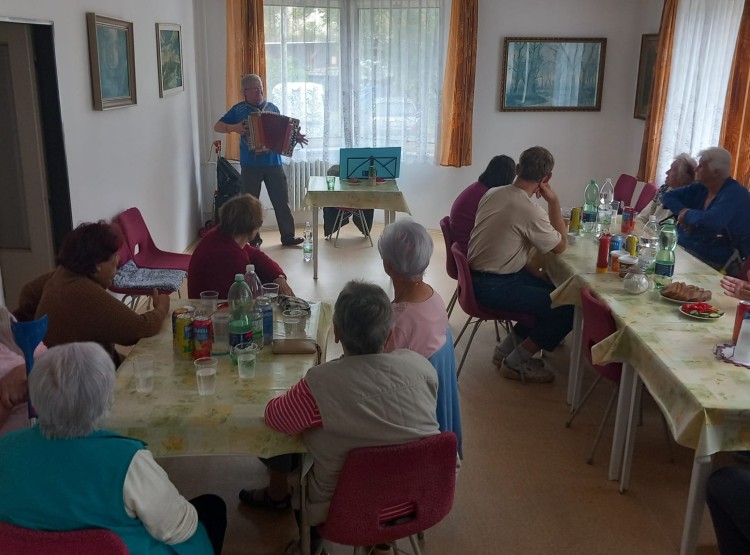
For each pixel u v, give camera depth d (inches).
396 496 71.1
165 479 61.4
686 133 221.5
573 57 260.4
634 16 257.9
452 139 260.2
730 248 155.8
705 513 105.2
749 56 182.7
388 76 262.1
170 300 107.8
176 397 79.0
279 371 86.0
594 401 141.2
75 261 92.7
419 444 68.5
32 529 56.1
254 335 91.3
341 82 263.3
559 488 112.0
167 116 214.8
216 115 269.0
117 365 101.0
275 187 247.8
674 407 86.0
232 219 114.6
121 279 154.3
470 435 127.7
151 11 195.8
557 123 267.9
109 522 58.1
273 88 262.4
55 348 59.7
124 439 60.1
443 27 256.5
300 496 77.7
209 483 110.8
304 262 231.9
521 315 143.0
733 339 95.5
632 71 263.1
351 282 75.8
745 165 186.1
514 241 140.6
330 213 255.8
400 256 88.8
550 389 146.7
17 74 128.4
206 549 68.7
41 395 57.1
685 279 124.9
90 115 149.3
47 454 57.6
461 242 161.3
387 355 72.2
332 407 69.7
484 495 110.0
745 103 184.9
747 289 112.6
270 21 255.6
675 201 163.3
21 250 137.8
